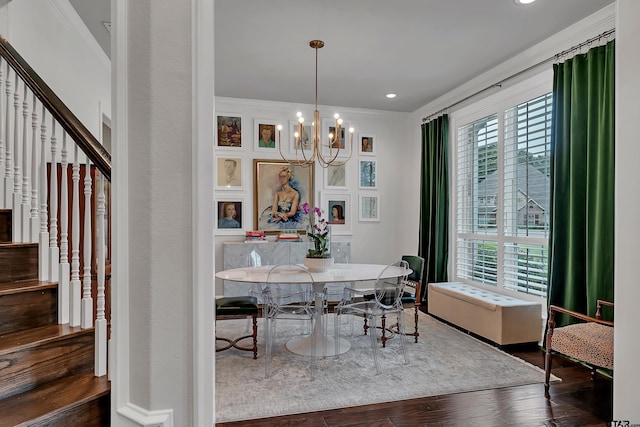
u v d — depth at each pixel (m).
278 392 2.66
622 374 1.67
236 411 2.40
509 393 2.65
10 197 2.25
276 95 5.16
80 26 3.35
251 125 5.43
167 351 1.23
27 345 1.58
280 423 2.28
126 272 1.25
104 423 1.58
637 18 1.65
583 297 3.19
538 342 3.61
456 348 3.53
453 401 2.54
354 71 4.29
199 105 1.24
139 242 1.23
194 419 1.23
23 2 2.68
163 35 1.22
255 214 5.41
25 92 2.17
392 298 3.48
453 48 3.69
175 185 1.23
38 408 1.43
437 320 4.52
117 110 1.24
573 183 3.21
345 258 4.94
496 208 4.34
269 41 3.52
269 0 2.84
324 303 3.87
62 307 1.88
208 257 1.26
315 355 3.29
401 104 5.58
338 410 2.43
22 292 1.79
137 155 1.23
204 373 1.24
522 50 3.75
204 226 1.25
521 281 3.94
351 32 3.36
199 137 1.23
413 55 3.85
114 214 1.25
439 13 3.04
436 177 5.13
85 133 1.78
